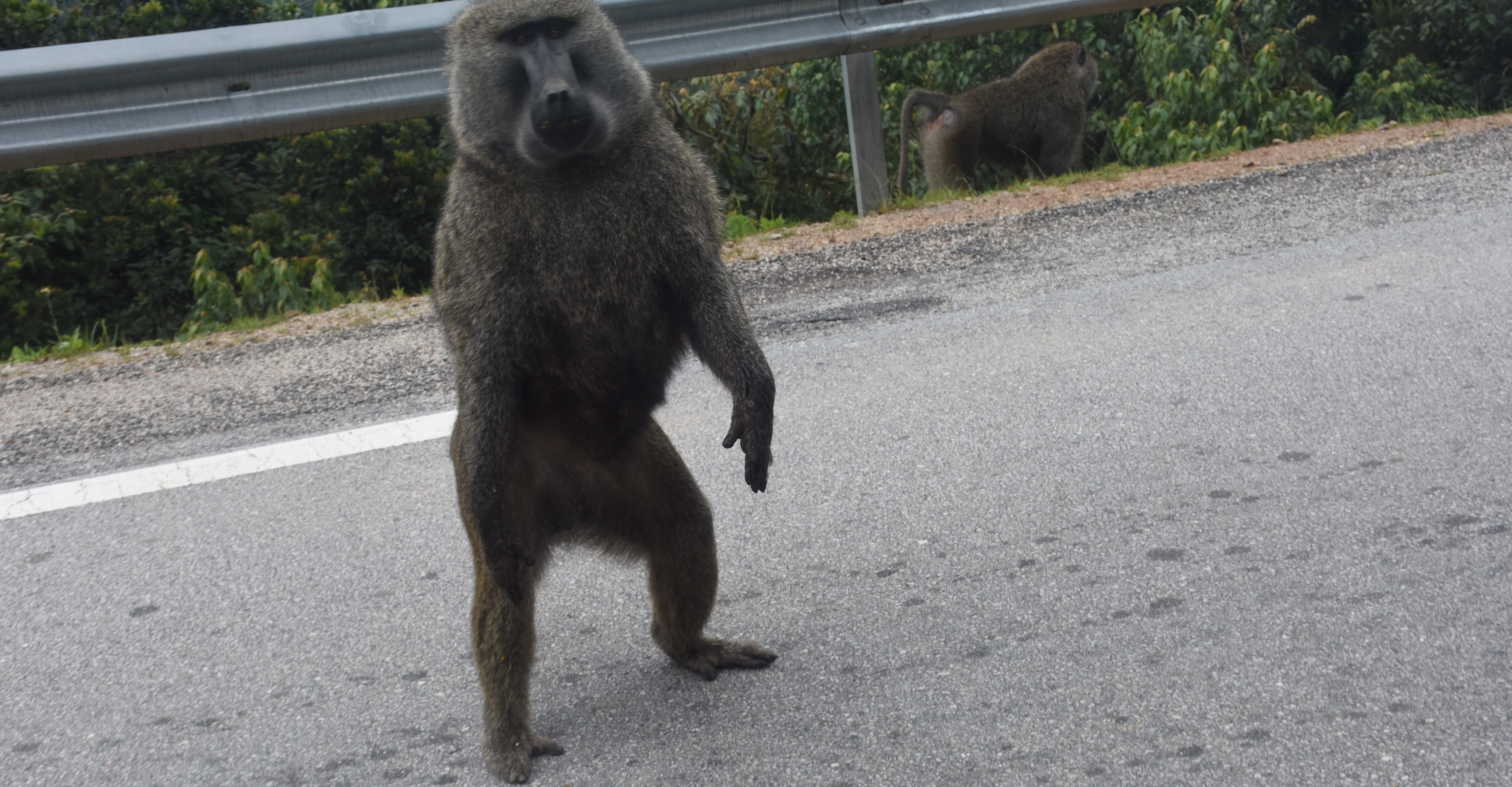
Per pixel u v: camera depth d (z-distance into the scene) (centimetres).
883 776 240
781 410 434
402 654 303
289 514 382
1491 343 415
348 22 596
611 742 265
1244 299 487
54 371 554
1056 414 404
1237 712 245
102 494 408
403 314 593
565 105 246
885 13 690
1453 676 247
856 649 288
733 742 259
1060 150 984
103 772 263
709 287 269
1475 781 217
